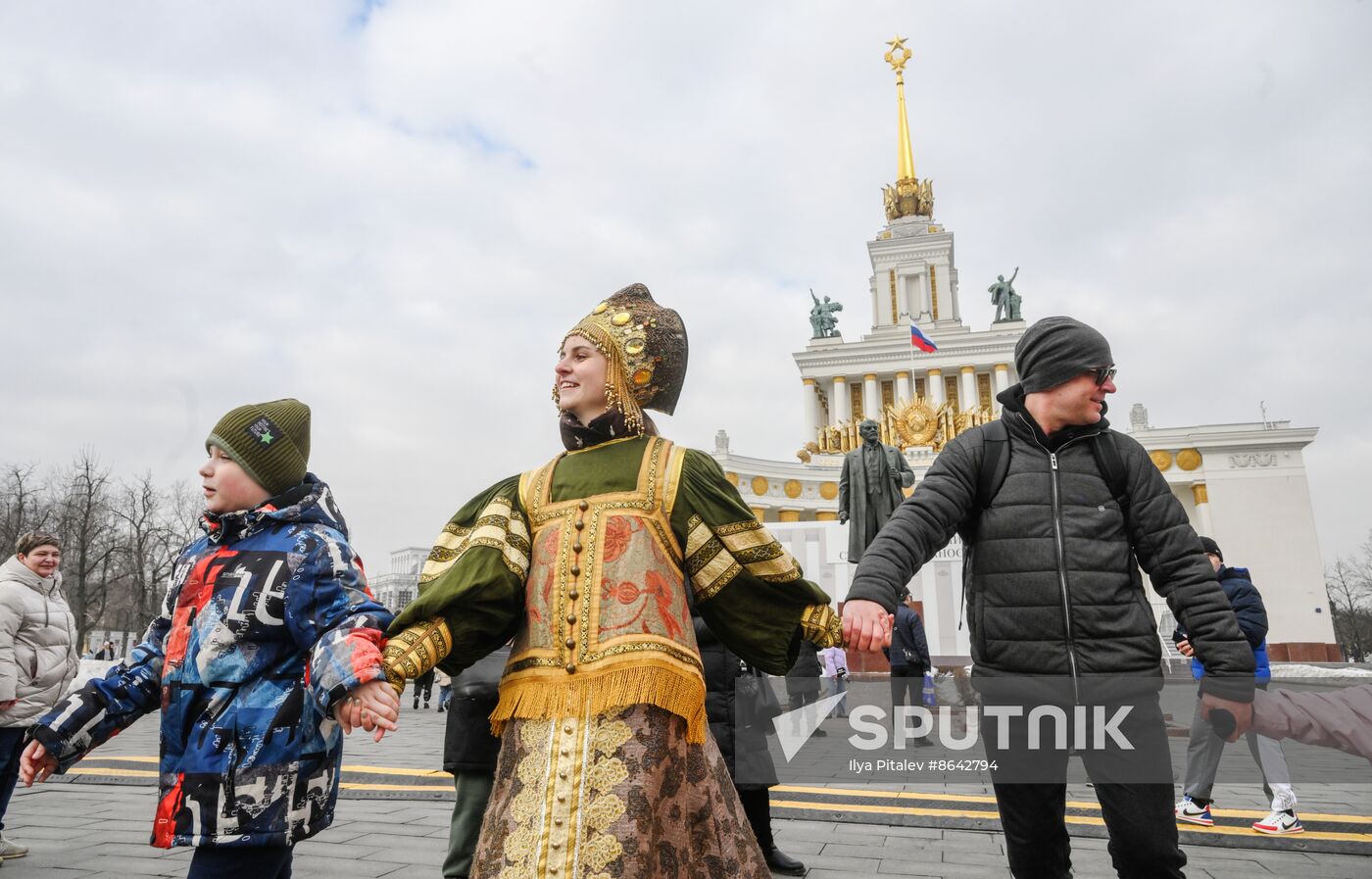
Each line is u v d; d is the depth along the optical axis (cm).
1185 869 456
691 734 210
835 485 4441
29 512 4194
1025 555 271
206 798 231
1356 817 570
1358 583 6688
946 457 291
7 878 435
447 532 245
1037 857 273
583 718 203
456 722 363
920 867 457
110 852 498
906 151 6950
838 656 1051
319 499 273
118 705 247
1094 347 279
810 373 6169
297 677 245
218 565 253
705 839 211
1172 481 4822
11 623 490
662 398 257
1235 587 584
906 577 263
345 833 552
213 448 271
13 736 488
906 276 6625
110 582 4531
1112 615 263
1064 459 280
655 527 225
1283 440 4669
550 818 194
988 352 5888
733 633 229
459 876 349
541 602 219
